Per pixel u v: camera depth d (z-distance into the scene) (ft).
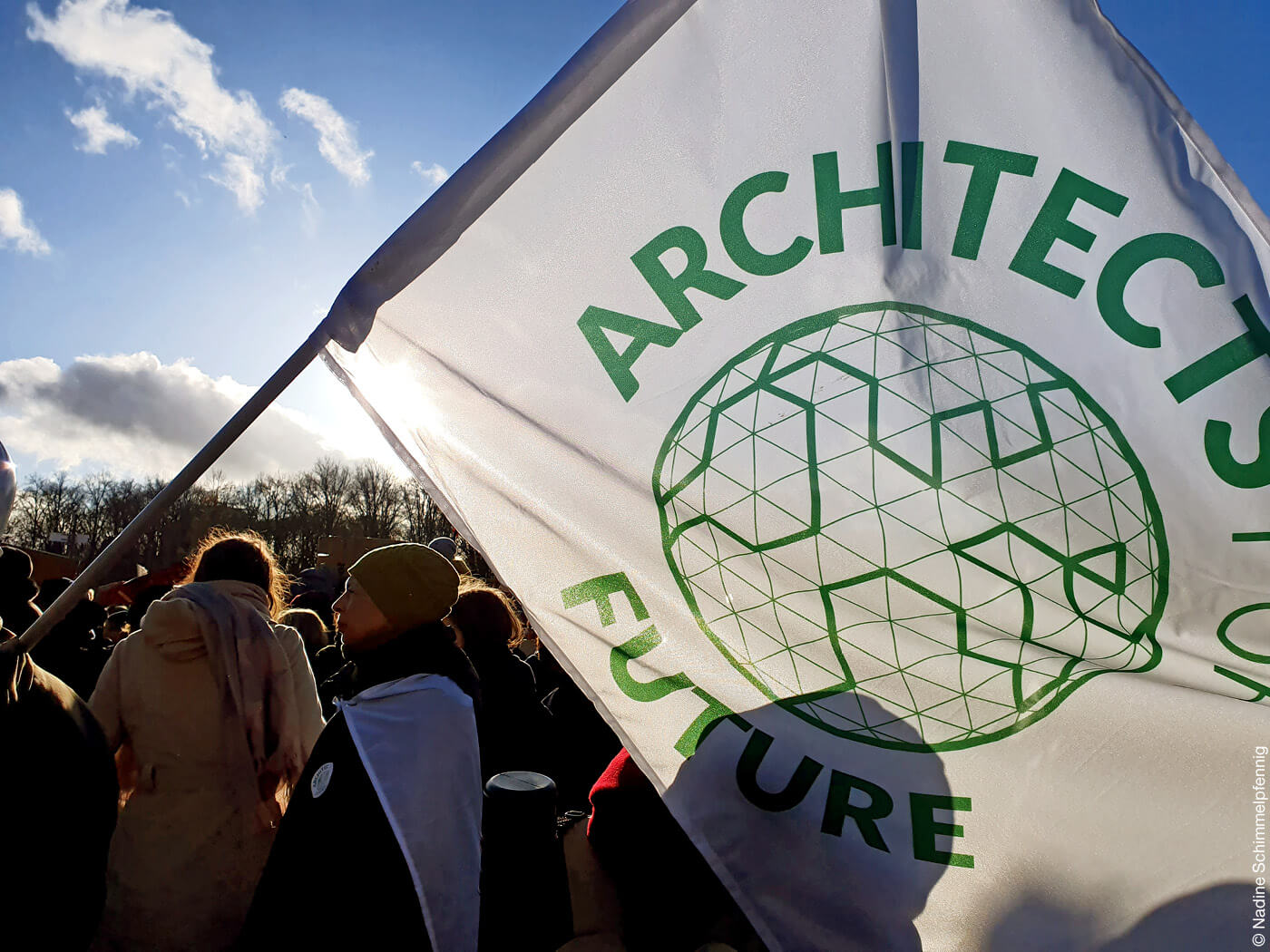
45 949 4.38
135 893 6.85
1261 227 5.39
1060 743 5.32
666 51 5.88
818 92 5.78
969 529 5.45
